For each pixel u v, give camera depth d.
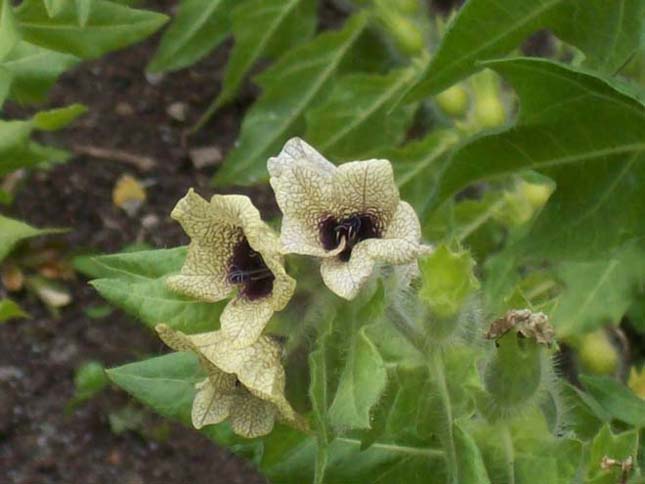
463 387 0.23
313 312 0.21
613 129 0.25
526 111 0.25
